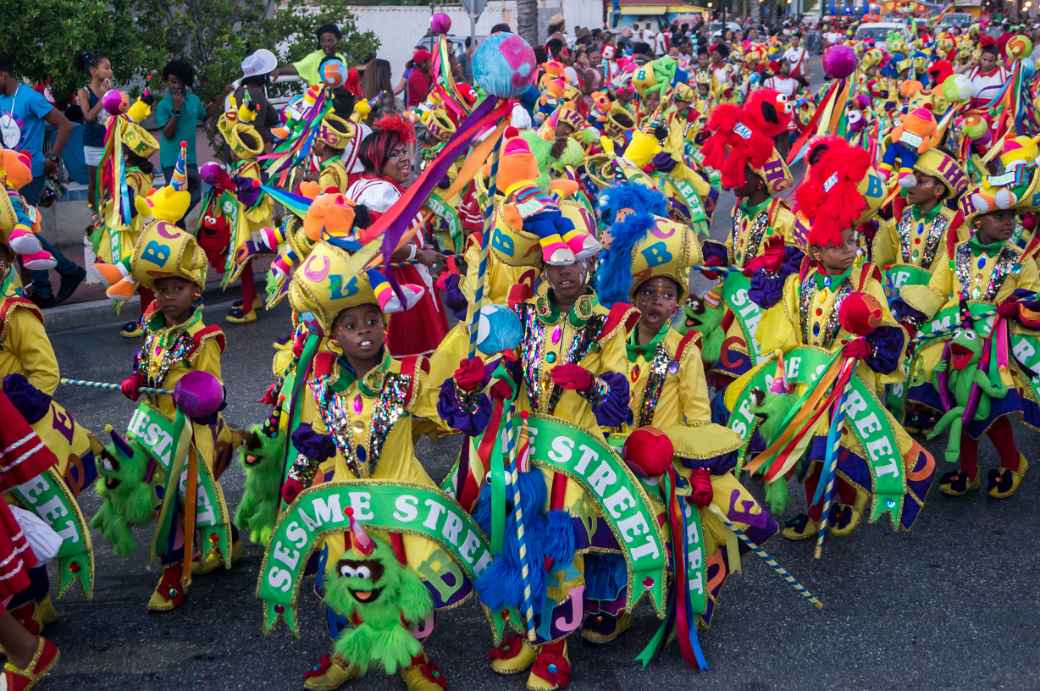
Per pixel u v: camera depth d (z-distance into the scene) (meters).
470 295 6.00
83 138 11.34
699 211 9.66
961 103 11.25
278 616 4.50
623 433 4.56
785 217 6.36
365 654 3.96
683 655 4.48
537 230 4.02
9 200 4.55
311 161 9.29
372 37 18.00
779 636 4.76
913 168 6.66
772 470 5.16
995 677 4.43
